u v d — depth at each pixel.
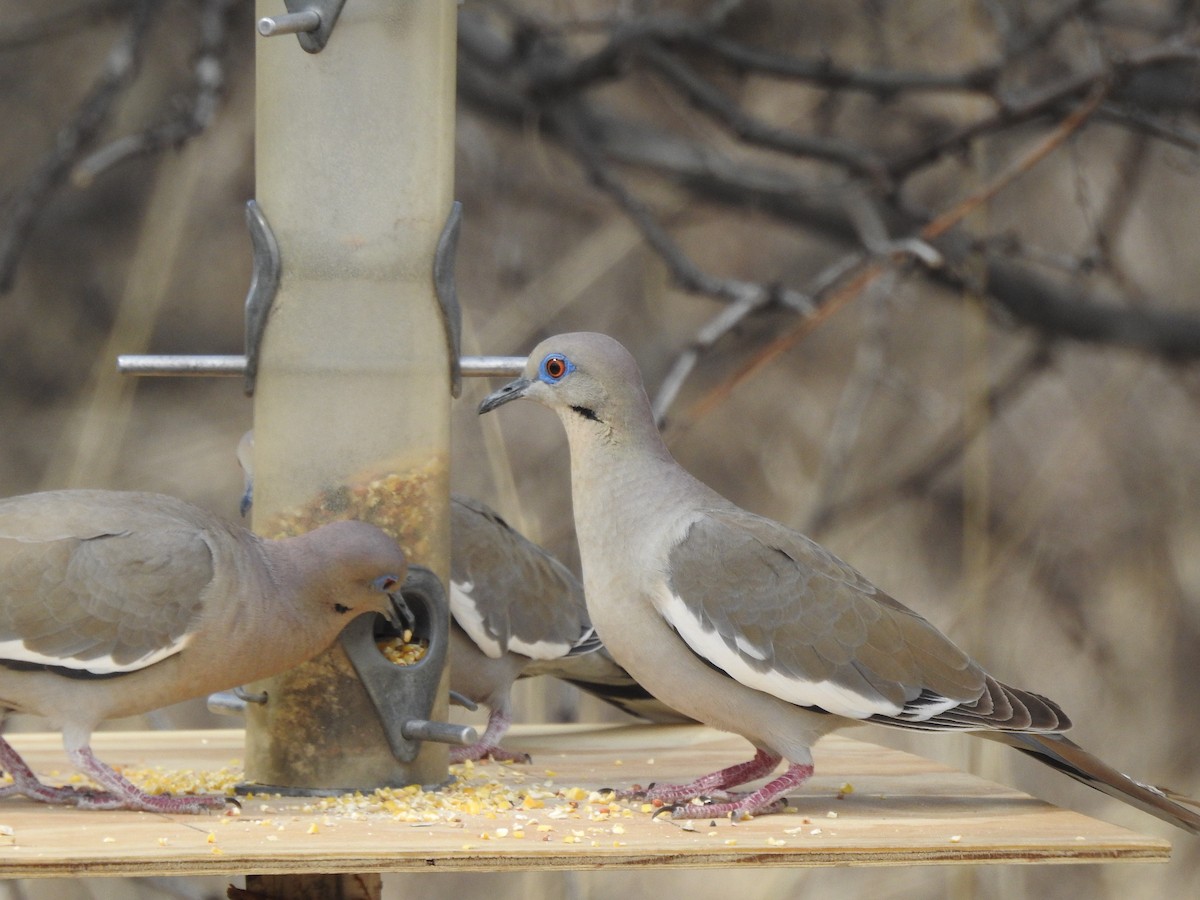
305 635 7.82
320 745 8.08
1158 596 16.11
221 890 13.94
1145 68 13.48
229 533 7.75
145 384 19.06
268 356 8.42
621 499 7.89
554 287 16.78
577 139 14.05
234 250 19.20
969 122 14.35
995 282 15.02
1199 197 16.72
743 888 15.70
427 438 8.43
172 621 7.48
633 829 7.01
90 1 17.89
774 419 18.17
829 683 7.63
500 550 9.63
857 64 16.58
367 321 8.39
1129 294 14.68
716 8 14.06
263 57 8.46
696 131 16.66
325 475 8.38
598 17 15.72
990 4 13.80
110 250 19.33
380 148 8.41
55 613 7.41
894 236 16.22
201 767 8.63
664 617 7.74
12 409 18.89
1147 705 15.76
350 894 8.07
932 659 7.74
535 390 8.00
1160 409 16.97
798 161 16.88
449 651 8.58
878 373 14.20
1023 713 7.64
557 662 9.90
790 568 7.79
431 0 8.46
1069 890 14.98
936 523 17.17
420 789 8.02
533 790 7.99
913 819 7.31
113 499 7.80
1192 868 14.54
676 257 13.11
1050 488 15.86
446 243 8.47
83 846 6.47
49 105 19.22
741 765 8.05
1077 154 13.62
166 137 12.60
